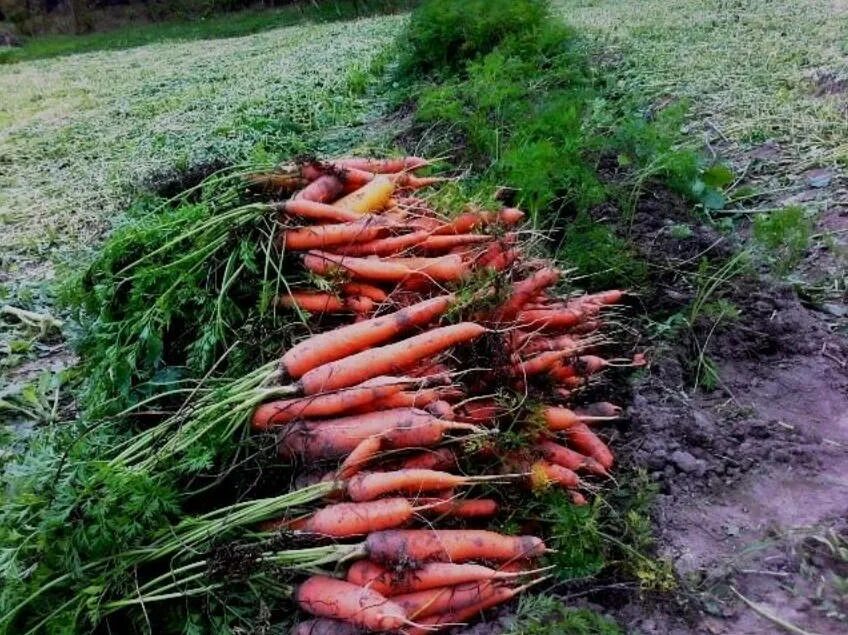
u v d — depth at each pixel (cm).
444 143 155
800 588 59
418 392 68
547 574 62
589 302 85
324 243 83
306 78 270
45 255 150
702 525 67
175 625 59
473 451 66
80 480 62
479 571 58
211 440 66
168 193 112
